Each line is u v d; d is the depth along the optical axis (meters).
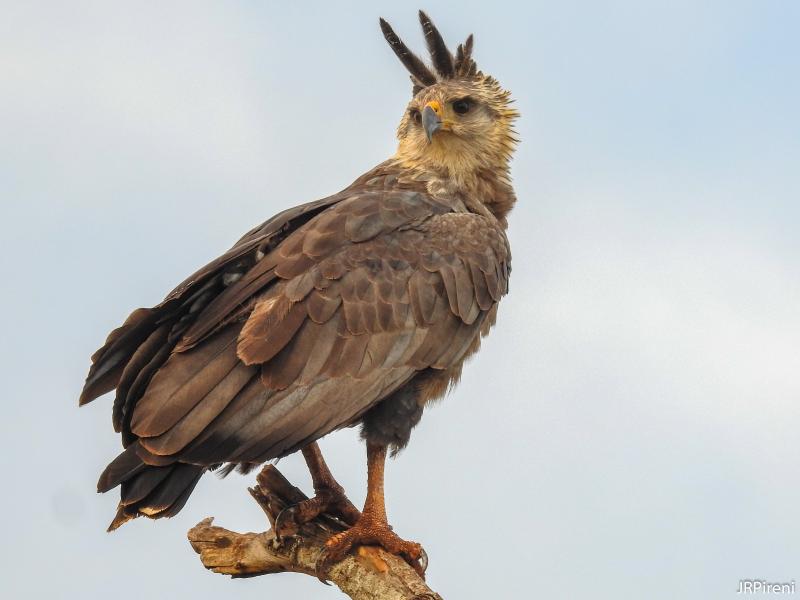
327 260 13.77
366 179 16.23
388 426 13.98
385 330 13.70
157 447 12.57
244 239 14.51
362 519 13.73
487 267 14.59
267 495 14.29
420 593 13.00
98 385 13.79
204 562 14.46
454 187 15.93
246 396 12.98
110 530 12.59
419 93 16.47
